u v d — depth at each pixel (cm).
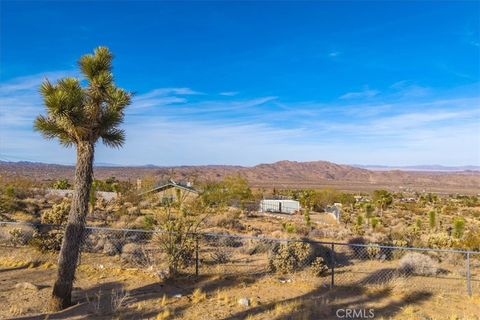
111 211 3238
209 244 1883
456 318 977
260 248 1717
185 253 1353
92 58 963
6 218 2448
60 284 980
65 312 958
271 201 6091
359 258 1727
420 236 2562
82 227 1007
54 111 895
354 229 2859
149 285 1193
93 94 958
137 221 2478
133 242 1747
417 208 6944
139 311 977
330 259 1606
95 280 1238
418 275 1434
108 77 949
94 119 970
